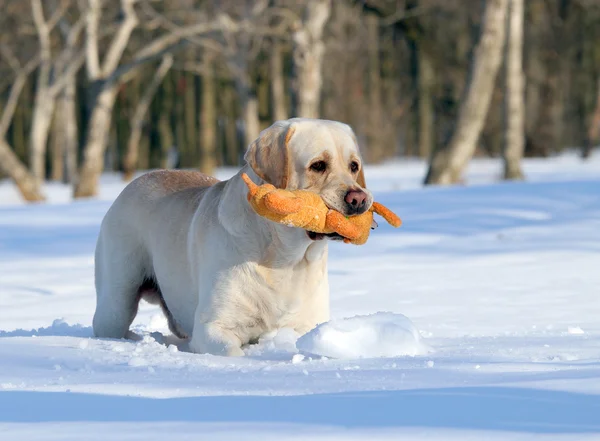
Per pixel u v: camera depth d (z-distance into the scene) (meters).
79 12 56.50
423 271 11.27
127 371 5.12
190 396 4.21
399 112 68.44
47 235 16.27
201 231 6.76
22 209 21.30
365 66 67.12
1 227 17.64
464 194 19.56
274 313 6.50
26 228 17.38
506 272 10.99
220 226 6.58
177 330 7.65
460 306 8.83
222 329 6.48
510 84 29.58
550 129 54.44
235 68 45.16
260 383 4.52
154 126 66.50
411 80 67.56
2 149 32.81
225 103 63.78
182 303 7.09
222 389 4.40
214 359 5.72
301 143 6.25
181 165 64.88
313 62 34.06
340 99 63.81
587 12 57.84
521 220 15.76
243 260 6.45
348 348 5.64
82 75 63.00
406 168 49.78
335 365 5.14
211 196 6.92
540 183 21.06
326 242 6.57
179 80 59.62
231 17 45.72
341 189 6.10
